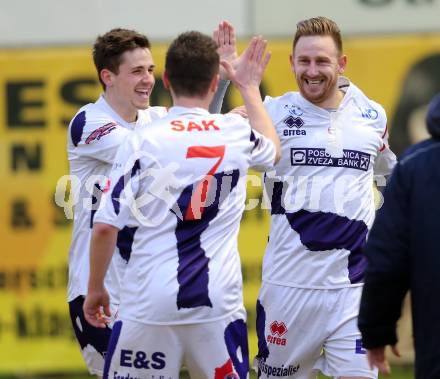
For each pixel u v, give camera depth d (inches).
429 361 540.4
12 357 1141.1
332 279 755.4
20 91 1141.7
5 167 1139.3
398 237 546.3
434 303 538.0
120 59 741.3
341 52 767.7
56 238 1138.0
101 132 732.0
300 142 759.1
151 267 612.7
